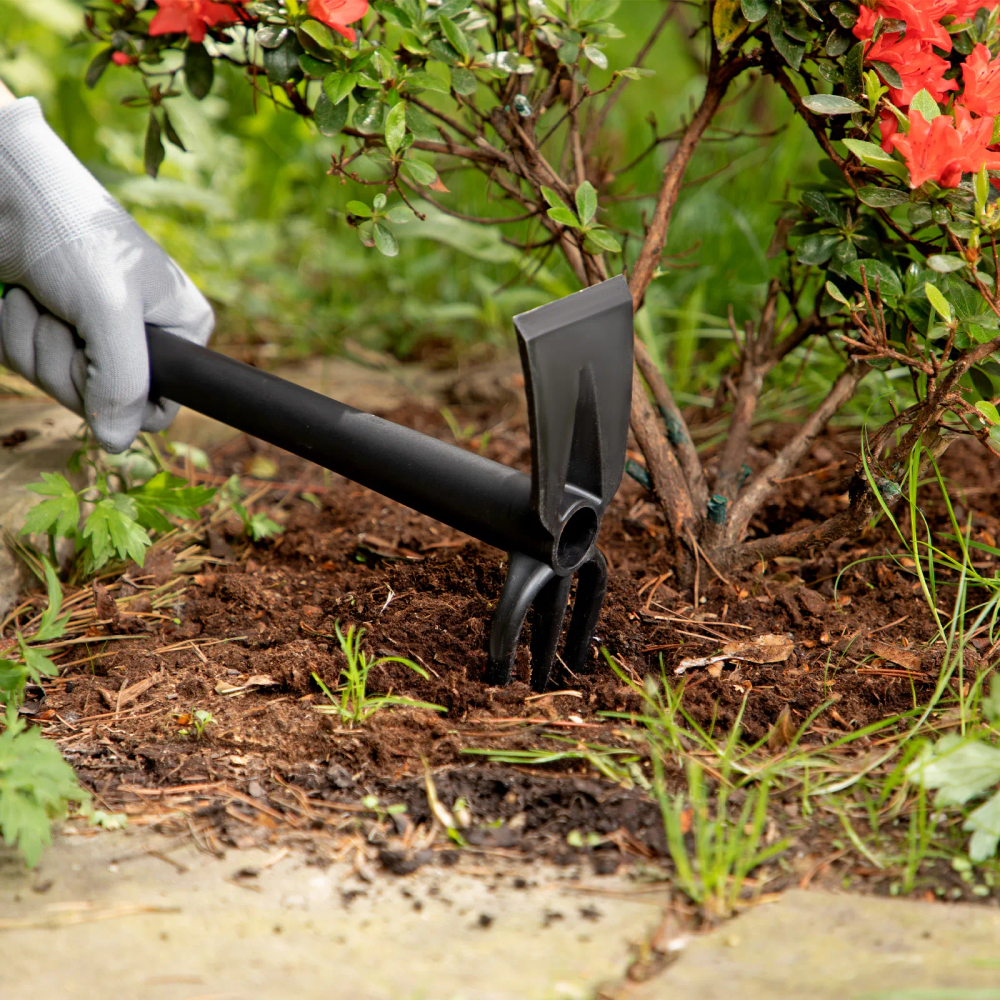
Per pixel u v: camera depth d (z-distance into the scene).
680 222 3.83
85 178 2.10
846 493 2.63
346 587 2.24
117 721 1.81
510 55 1.99
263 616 2.15
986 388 1.93
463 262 4.22
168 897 1.39
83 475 2.49
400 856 1.45
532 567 1.70
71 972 1.25
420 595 2.12
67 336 2.16
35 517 2.03
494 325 3.91
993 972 1.21
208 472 2.93
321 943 1.30
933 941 1.28
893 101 1.86
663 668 1.90
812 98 1.78
